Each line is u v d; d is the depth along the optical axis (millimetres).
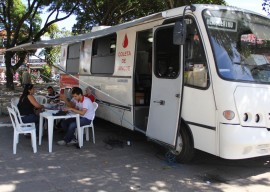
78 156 6750
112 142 7809
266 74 5766
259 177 5715
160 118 6395
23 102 7773
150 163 6367
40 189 5016
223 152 5262
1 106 11609
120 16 19469
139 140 8164
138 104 7504
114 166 6164
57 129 8820
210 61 5457
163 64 6406
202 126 5598
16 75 28141
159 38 6527
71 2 20781
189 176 5711
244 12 6105
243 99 5301
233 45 5699
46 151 7055
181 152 6164
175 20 6121
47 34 27531
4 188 5031
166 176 5691
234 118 5207
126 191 5031
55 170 5879
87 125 7535
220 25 5734
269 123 5488
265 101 5500
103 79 8773
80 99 7586
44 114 7207
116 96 8117
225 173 5891
